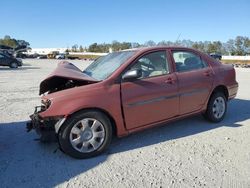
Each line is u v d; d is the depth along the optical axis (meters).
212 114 6.04
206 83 5.77
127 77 4.60
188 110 5.54
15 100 9.09
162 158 4.37
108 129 4.54
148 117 4.92
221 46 88.94
